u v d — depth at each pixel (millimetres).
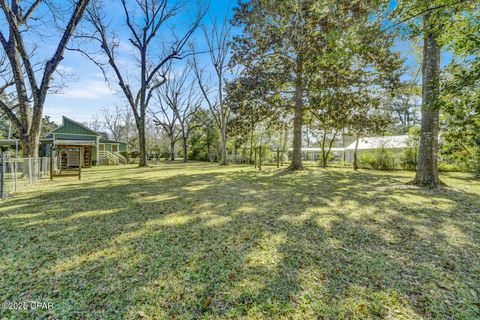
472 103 3527
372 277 2193
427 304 1831
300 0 9195
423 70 6836
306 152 38156
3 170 5555
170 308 1773
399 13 4703
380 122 11859
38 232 3256
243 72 11719
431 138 7031
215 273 2242
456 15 4020
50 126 32188
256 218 3934
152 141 35844
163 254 2621
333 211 4371
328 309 1765
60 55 9289
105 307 1778
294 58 10039
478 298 1905
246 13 11312
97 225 3549
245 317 1684
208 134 27828
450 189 6664
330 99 10195
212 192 6207
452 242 3002
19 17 8938
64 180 8922
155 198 5434
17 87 8922
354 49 4613
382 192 6246
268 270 2299
